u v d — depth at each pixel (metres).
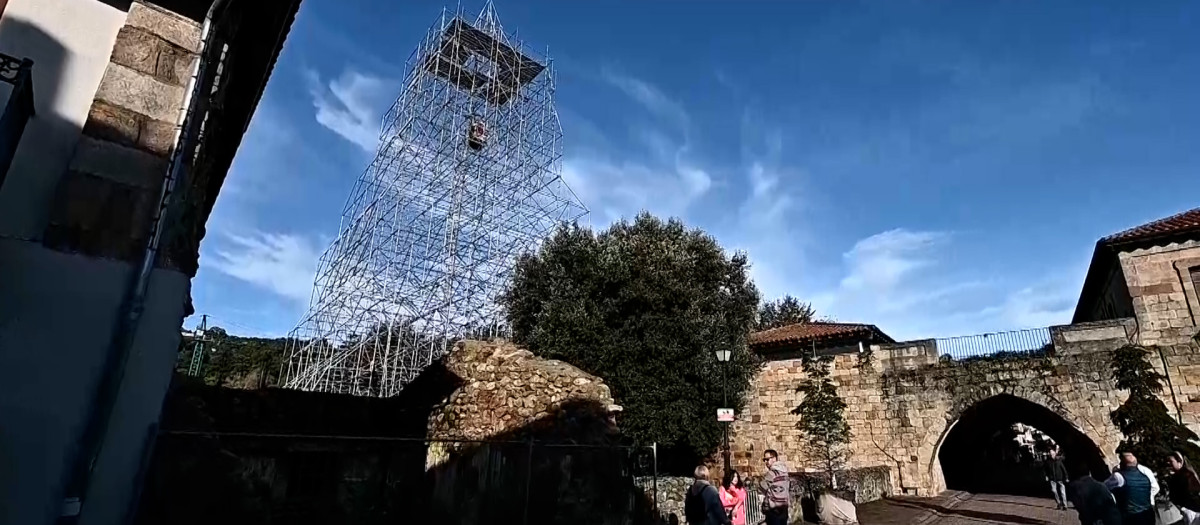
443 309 23.94
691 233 21.38
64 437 4.19
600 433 11.31
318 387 24.17
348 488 13.86
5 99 4.45
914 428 22.00
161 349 5.11
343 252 27.52
